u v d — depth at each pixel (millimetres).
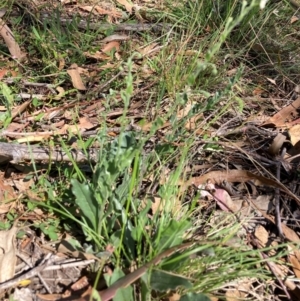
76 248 479
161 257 427
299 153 645
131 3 947
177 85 716
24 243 495
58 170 558
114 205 482
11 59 784
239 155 635
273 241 538
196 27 831
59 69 756
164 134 628
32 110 681
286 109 708
